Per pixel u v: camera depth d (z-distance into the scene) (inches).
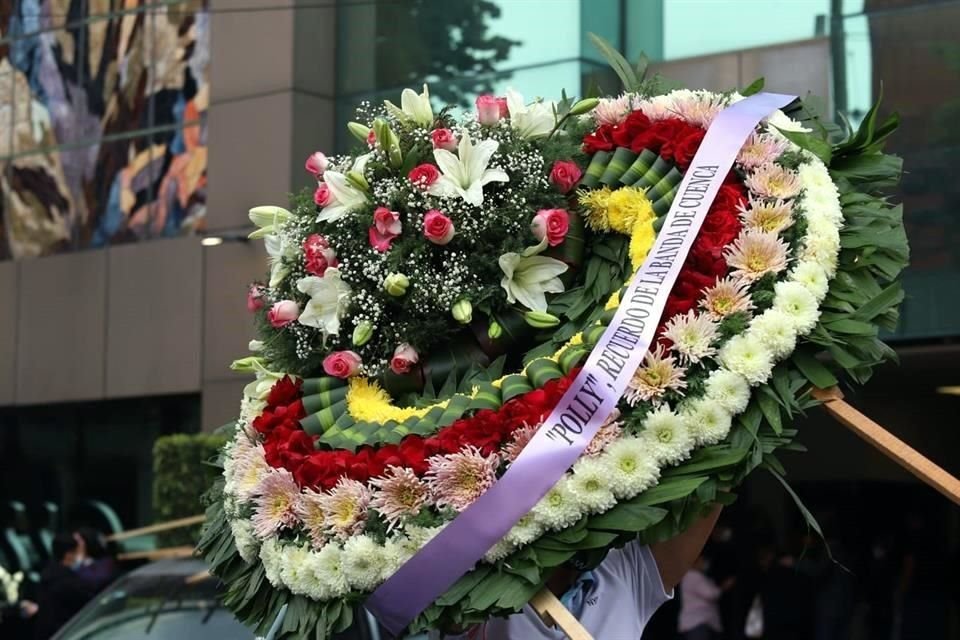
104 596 269.6
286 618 114.8
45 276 626.5
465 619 106.0
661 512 104.2
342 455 113.7
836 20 421.7
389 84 533.0
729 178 116.7
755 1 437.1
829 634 390.3
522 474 105.3
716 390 105.6
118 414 621.3
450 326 119.6
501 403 111.7
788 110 123.9
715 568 410.0
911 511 488.7
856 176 117.9
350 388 121.6
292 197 131.4
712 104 122.9
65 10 633.6
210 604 256.2
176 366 581.0
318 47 550.3
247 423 125.9
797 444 106.6
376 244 119.8
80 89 628.4
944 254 394.6
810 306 107.8
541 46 479.5
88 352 610.9
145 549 485.7
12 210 646.5
